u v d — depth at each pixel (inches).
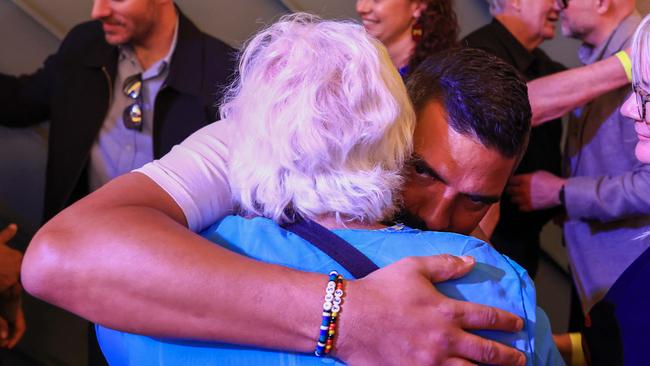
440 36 94.2
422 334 37.7
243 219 43.2
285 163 40.5
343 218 41.9
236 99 44.9
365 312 37.6
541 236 125.5
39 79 101.9
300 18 47.0
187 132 94.4
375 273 39.2
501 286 40.6
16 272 91.2
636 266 54.7
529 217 97.3
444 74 46.4
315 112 40.1
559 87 87.0
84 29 100.0
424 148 45.2
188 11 113.3
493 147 44.5
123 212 41.1
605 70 86.5
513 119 44.4
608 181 87.5
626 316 53.6
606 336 54.9
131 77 95.1
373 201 41.0
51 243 39.9
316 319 37.7
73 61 97.6
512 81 45.8
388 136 41.6
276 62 43.1
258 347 39.6
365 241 41.1
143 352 42.3
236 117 44.5
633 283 54.3
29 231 114.6
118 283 38.9
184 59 94.7
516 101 44.9
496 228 97.9
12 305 92.7
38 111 103.7
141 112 95.1
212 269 38.4
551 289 129.6
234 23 115.3
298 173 40.8
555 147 101.0
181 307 38.4
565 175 99.6
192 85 94.0
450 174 45.1
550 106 87.8
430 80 46.6
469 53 47.8
